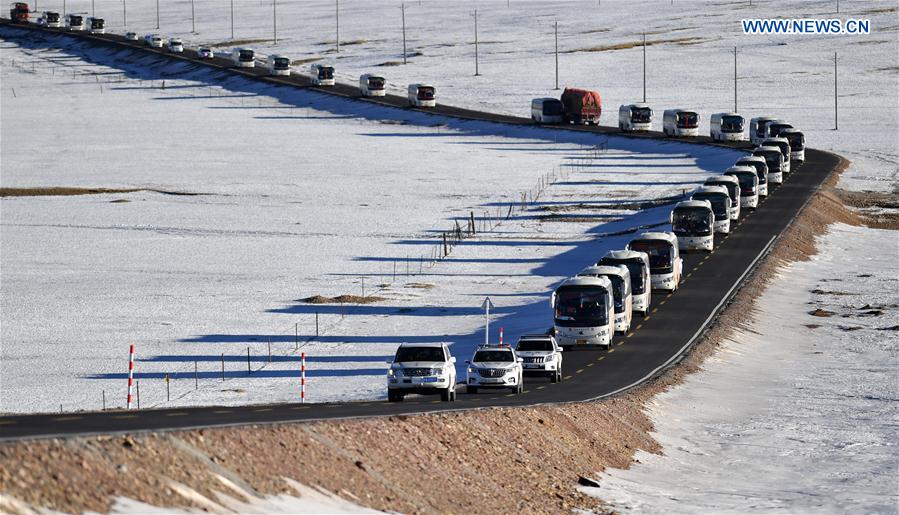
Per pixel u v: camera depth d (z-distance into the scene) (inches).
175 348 7470.5
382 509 3270.2
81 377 6589.6
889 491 4458.7
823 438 5349.4
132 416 3951.8
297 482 3179.1
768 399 6131.9
